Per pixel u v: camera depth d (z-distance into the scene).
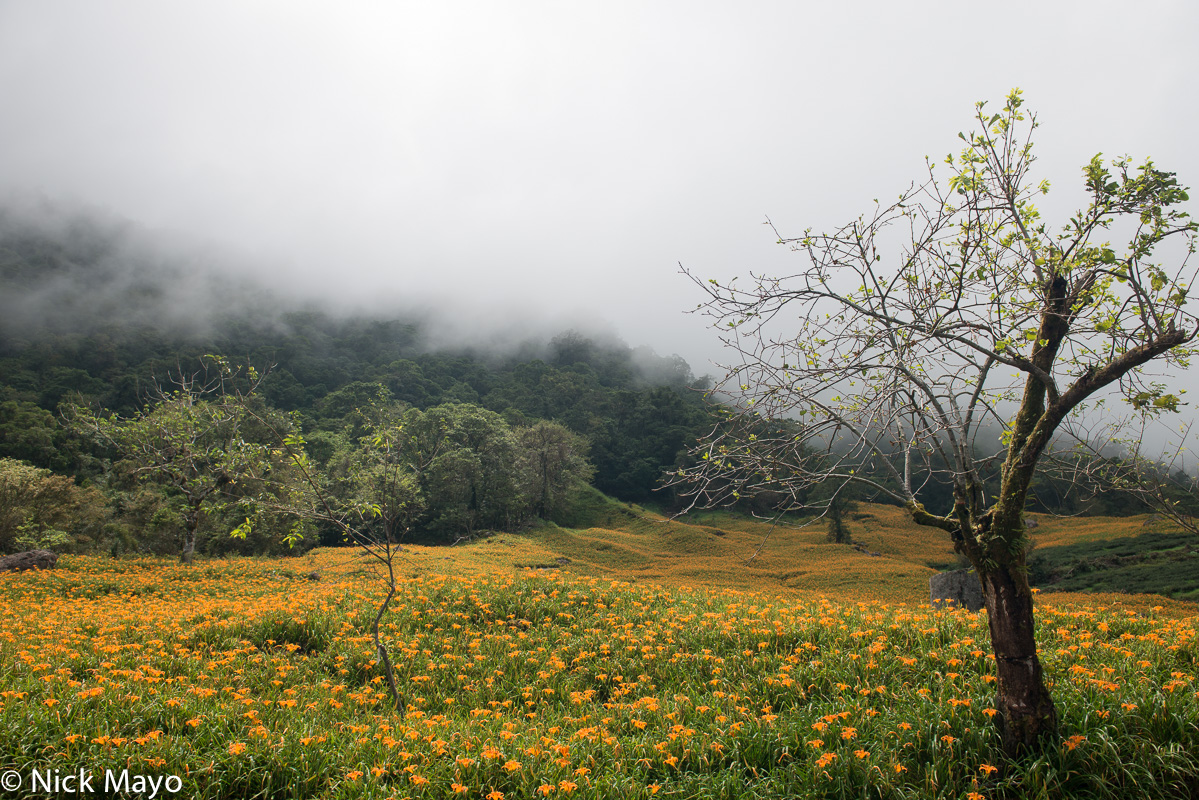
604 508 82.06
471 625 12.63
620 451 103.56
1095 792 5.48
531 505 70.00
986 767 5.66
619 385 173.38
